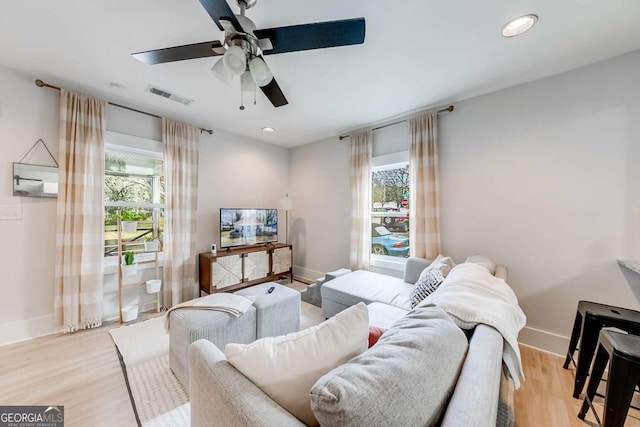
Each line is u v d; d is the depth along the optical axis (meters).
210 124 3.42
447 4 1.44
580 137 2.00
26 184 2.20
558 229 2.10
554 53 1.87
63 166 2.32
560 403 1.56
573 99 2.03
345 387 0.56
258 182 4.17
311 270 4.30
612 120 1.88
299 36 1.42
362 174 3.48
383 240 3.53
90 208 2.46
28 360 1.93
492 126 2.43
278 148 4.47
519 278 2.28
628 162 1.83
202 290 3.30
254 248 3.72
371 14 1.52
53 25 1.62
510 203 2.33
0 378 1.73
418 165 2.87
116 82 2.33
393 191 3.42
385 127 3.33
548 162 2.14
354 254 3.53
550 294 2.13
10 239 2.15
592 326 1.56
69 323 2.34
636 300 1.81
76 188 2.38
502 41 1.75
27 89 2.21
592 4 1.42
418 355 0.70
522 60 1.96
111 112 2.67
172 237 3.03
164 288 3.01
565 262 2.07
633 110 1.81
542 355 2.08
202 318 1.70
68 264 2.34
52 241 2.34
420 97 2.59
